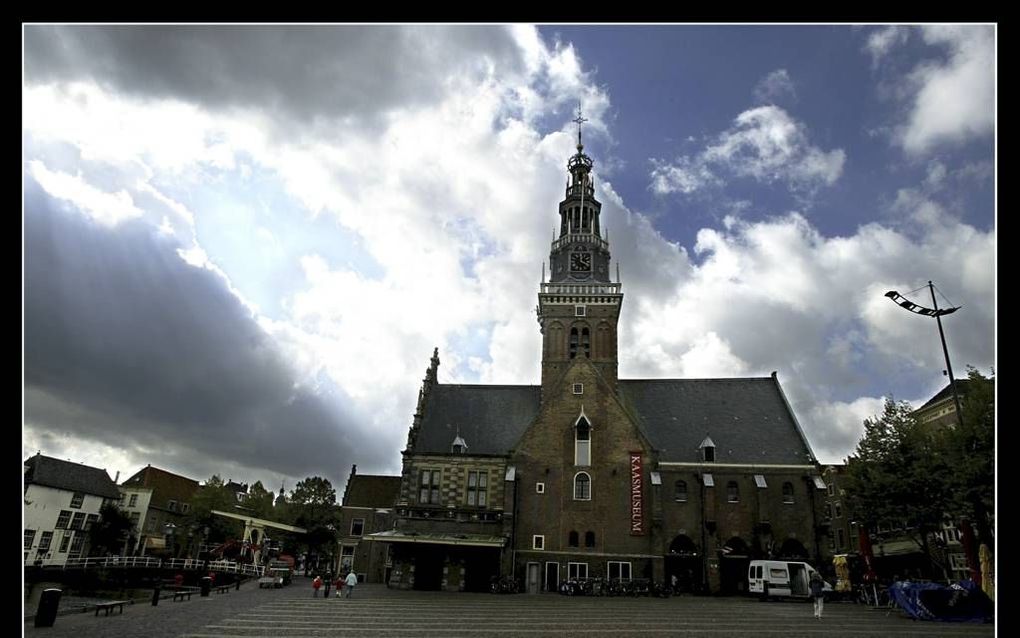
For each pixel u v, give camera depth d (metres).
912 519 37.12
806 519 51.03
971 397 33.03
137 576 57.03
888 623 26.58
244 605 31.81
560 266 65.56
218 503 83.62
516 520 49.88
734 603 39.25
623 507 49.69
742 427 56.84
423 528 51.47
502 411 59.41
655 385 62.03
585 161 70.56
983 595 28.00
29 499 66.69
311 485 100.75
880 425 40.19
